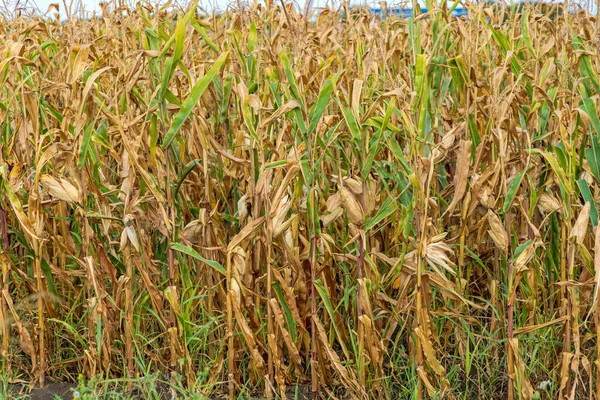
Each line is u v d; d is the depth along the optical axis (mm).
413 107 2910
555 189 3291
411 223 3031
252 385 3363
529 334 3334
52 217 3311
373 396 3164
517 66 3311
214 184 3518
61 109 3652
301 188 2916
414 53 3256
